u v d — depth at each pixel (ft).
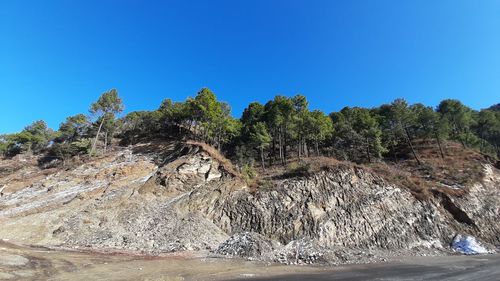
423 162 164.66
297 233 104.63
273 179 131.23
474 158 166.71
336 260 80.07
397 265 75.92
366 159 173.17
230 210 115.44
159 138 199.11
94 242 93.50
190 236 99.96
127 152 175.63
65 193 134.51
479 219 118.11
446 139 200.64
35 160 191.72
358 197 119.24
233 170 137.39
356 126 195.62
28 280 51.65
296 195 118.52
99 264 66.23
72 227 101.09
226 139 179.63
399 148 197.67
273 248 87.15
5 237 94.07
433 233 109.40
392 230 108.47
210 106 170.91
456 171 149.07
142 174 146.92
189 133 195.62
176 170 136.05
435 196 125.90
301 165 134.72
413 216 114.73
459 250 102.68
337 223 108.47
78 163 168.35
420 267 72.64
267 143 161.58
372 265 75.97
